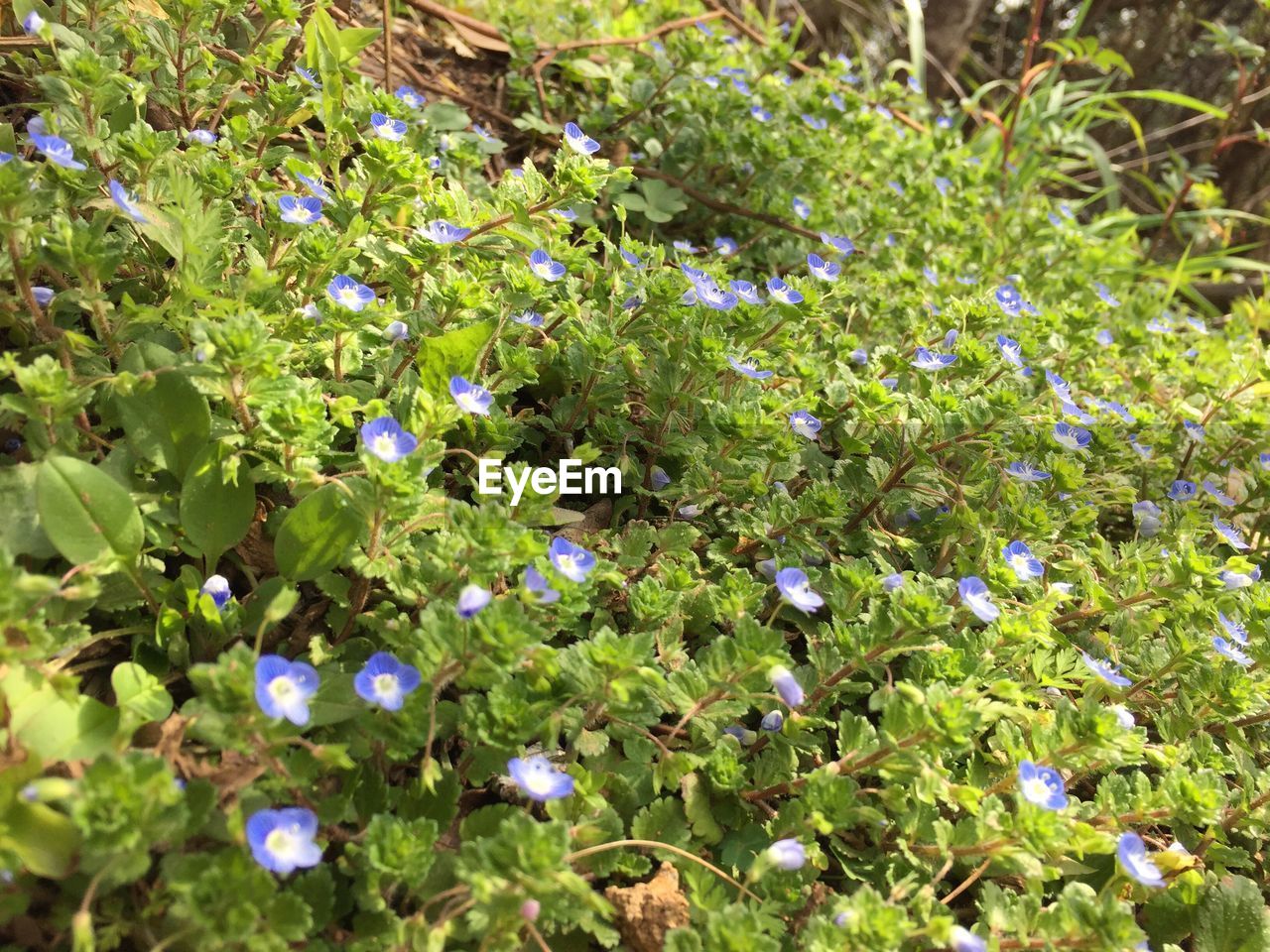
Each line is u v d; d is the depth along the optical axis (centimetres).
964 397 29
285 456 20
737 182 40
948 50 88
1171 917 21
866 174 47
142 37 26
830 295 32
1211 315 63
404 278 25
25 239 20
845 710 22
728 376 27
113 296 23
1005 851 19
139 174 22
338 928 17
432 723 18
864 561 24
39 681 17
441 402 22
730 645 20
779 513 25
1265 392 35
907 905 19
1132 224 63
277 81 30
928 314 36
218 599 19
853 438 27
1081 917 18
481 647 18
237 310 21
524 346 24
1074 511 29
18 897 15
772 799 21
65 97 23
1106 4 103
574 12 43
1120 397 38
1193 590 26
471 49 43
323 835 18
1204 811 21
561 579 19
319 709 18
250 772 17
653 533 24
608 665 18
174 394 20
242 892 15
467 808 20
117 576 19
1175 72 106
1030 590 25
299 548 20
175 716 18
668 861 19
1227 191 83
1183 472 36
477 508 20
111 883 15
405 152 24
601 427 26
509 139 41
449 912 17
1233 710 24
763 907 18
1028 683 24
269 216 23
